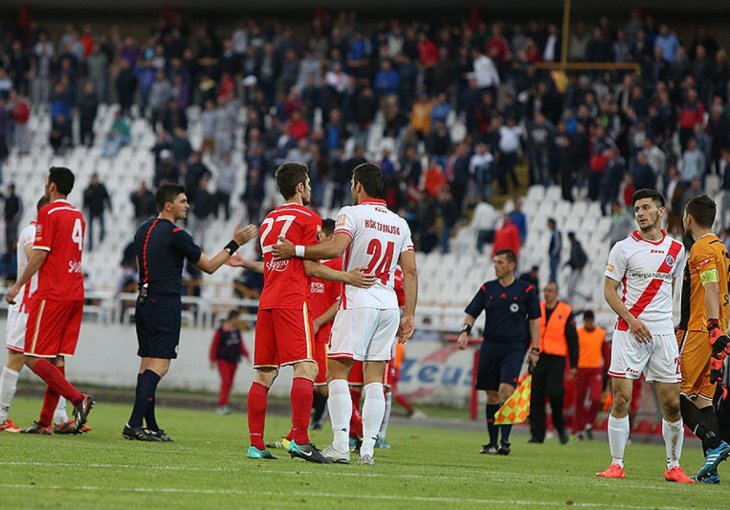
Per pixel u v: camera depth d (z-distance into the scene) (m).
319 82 129.38
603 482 38.06
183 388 104.62
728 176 104.00
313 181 117.25
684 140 110.12
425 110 121.38
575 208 111.88
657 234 39.66
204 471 34.12
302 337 38.03
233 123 127.12
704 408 40.03
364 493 30.47
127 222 127.81
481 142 117.06
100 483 30.33
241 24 142.75
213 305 105.75
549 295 67.06
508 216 105.94
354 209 37.97
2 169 135.00
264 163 120.00
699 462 54.72
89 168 134.75
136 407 47.59
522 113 119.69
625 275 39.94
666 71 116.88
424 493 31.31
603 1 139.12
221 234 121.25
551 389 66.62
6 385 49.00
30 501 26.52
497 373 53.84
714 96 115.94
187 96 134.12
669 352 39.44
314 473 34.94
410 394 97.06
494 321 53.62
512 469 43.56
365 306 37.78
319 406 68.00
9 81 139.50
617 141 111.50
